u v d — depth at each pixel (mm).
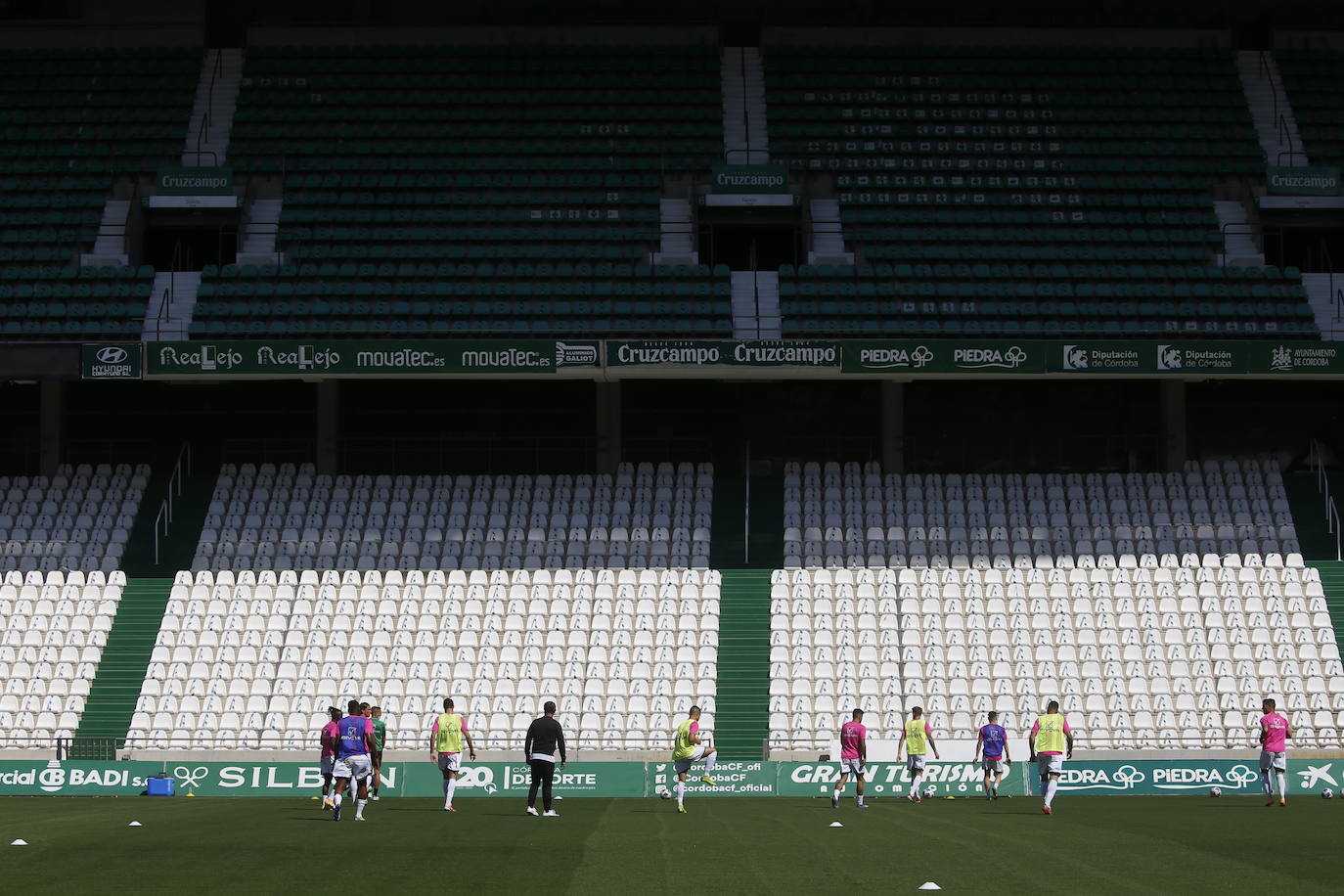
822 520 35062
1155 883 13414
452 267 37438
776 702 29938
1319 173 39188
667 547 34250
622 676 30422
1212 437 38031
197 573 33219
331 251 37719
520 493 35719
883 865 14695
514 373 33000
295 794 25875
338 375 32906
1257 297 37062
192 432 37906
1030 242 38312
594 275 37406
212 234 38969
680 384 37812
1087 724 29672
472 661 30953
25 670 30906
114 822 19312
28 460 37656
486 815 20828
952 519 35031
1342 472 37469
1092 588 32750
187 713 29797
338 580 32938
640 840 16938
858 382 37938
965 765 26219
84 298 36344
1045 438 37875
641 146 40594
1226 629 31781
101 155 39906
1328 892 12891
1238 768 26078
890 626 31641
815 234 38406
